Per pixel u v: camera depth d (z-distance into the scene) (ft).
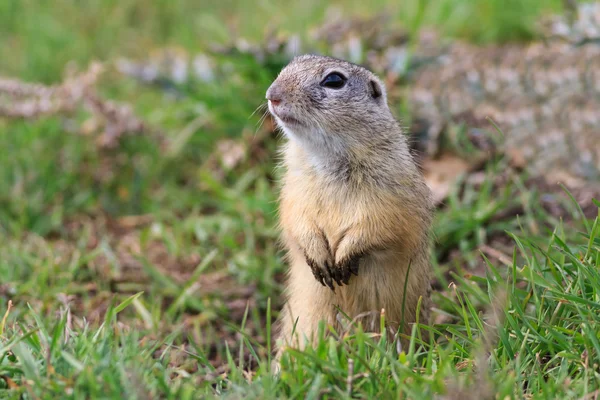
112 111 41.86
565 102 37.37
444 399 17.38
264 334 30.73
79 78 42.68
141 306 28.86
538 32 44.62
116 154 42.09
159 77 44.47
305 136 25.89
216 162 41.16
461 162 37.81
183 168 42.88
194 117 44.19
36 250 35.32
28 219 38.55
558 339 20.59
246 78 42.91
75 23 55.47
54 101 41.88
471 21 50.11
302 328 26.25
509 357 20.59
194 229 37.45
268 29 44.68
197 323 29.40
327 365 18.78
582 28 38.19
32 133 42.42
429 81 40.65
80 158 42.01
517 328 21.11
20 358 18.51
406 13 50.06
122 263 34.55
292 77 26.13
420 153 38.32
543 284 22.45
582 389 18.66
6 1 55.62
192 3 57.21
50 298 29.86
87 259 33.01
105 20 55.67
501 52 41.93
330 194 25.89
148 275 33.55
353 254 24.93
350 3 52.65
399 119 32.07
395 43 43.37
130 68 44.96
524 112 37.01
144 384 17.75
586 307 21.44
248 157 40.34
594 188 34.71
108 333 20.20
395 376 18.57
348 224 25.62
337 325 25.82
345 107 25.85
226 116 42.50
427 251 26.86
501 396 17.70
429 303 27.04
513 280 22.86
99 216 39.73
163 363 20.99
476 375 19.19
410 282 25.50
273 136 40.47
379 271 25.50
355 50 41.68
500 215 34.06
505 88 38.58
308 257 25.36
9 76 50.93
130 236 37.81
